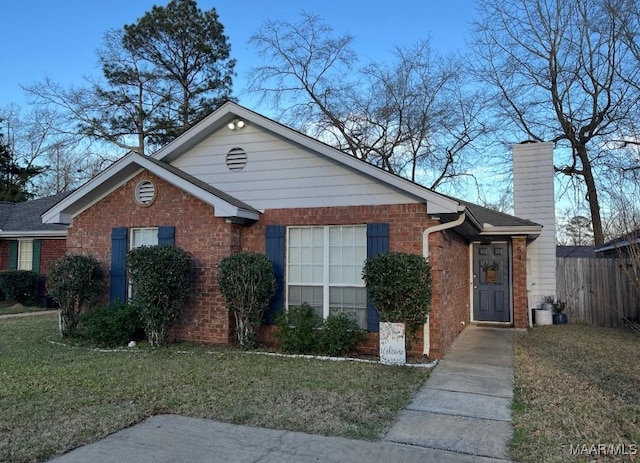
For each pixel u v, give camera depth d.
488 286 13.48
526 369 7.41
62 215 10.31
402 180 8.26
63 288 9.61
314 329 8.43
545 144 14.30
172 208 9.65
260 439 4.41
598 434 4.56
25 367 7.18
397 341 7.64
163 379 6.48
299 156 9.34
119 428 4.66
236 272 8.50
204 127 9.88
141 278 8.65
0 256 18.19
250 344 8.66
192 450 4.15
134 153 9.51
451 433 4.63
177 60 26.45
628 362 7.95
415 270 7.65
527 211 14.30
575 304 13.78
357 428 4.71
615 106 19.16
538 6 19.70
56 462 3.89
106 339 8.99
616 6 18.14
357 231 8.88
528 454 4.11
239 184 9.78
